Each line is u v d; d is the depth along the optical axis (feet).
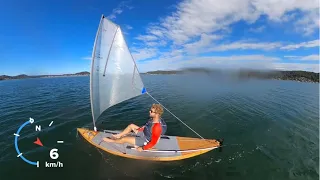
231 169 17.63
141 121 30.19
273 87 74.84
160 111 16.46
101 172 16.71
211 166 17.98
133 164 17.75
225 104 42.45
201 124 29.37
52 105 40.09
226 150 21.04
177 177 16.48
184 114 34.53
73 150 20.04
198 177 16.52
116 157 18.52
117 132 22.50
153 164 17.78
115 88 23.22
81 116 31.99
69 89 68.33
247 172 17.29
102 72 20.94
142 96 51.16
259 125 29.27
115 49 22.07
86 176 16.20
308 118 33.40
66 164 17.72
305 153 20.79
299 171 17.48
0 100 46.57
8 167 17.20
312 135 25.75
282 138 24.68
